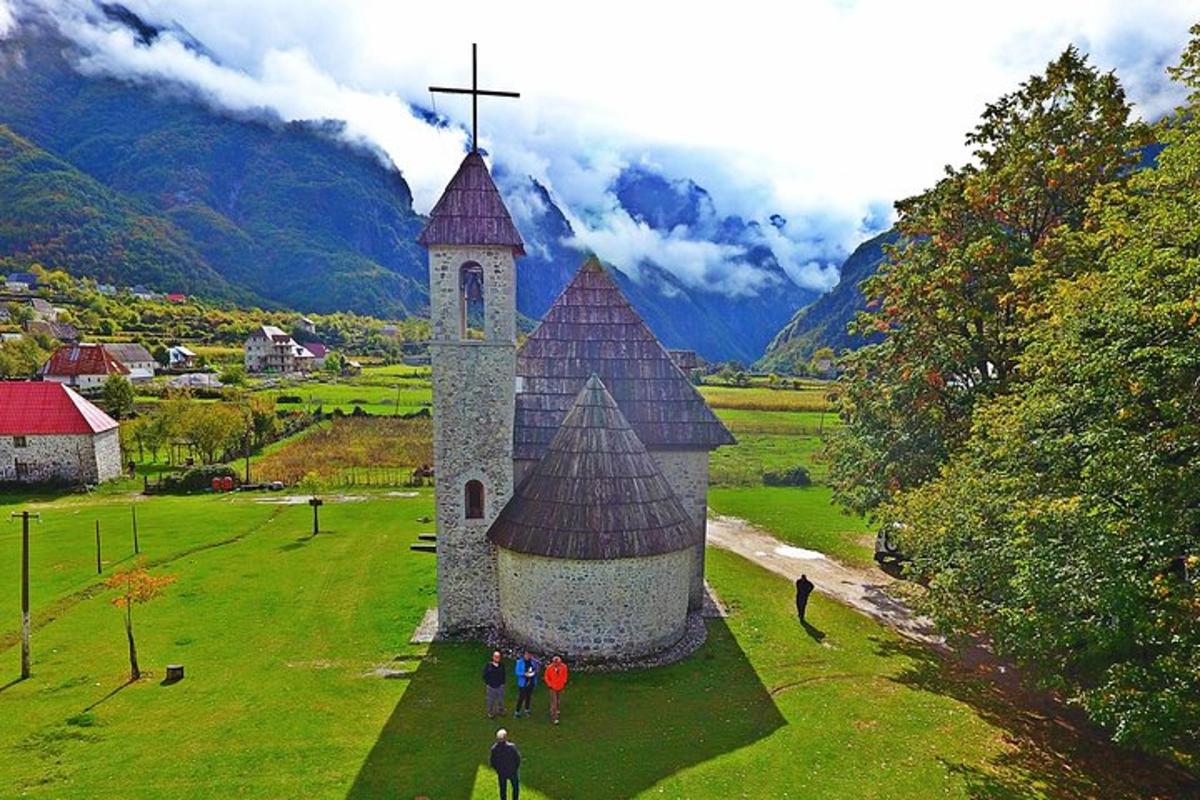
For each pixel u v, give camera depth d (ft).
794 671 74.49
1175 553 50.11
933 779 55.06
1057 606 52.65
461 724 61.87
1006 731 62.95
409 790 52.13
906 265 105.29
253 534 131.34
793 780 54.39
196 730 60.54
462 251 77.10
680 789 52.85
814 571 111.65
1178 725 45.93
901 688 71.31
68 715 63.21
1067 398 56.08
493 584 81.41
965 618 62.75
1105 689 48.93
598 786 53.06
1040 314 73.97
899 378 100.27
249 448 221.25
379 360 540.11
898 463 98.02
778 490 176.96
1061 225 84.07
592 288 94.99
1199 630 47.29
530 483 78.07
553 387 88.79
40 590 98.17
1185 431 48.06
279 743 58.44
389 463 208.54
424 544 122.01
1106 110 88.48
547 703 65.87
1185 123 60.49
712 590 99.76
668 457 88.89
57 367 326.65
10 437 181.98
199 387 321.11
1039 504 53.88
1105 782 55.26
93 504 163.84
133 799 50.70
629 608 74.08
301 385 382.42
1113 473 49.80
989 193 93.61
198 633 83.15
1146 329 50.52
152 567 109.60
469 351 78.02
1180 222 52.11
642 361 91.66
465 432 79.00
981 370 95.66
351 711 64.08
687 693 68.39
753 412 291.99
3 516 148.15
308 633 82.84
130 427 216.13
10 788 51.96
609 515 73.15
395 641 80.33
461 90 77.61
